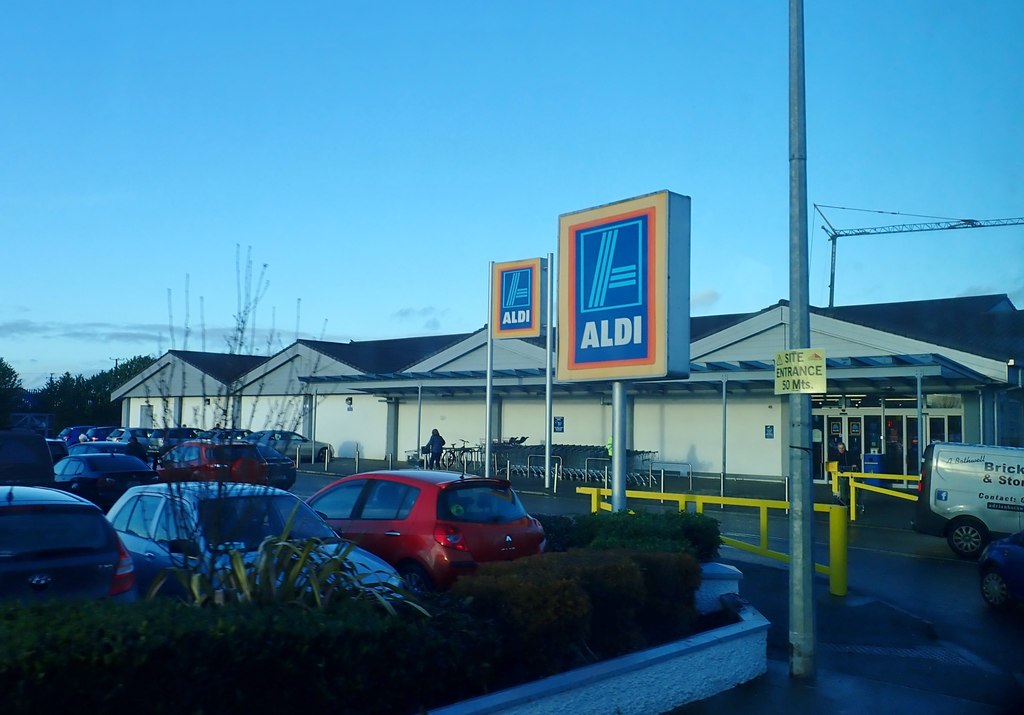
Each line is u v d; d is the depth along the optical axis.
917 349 28.19
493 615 5.98
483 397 39.78
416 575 9.35
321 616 4.84
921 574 14.06
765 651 7.84
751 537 17.06
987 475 15.73
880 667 8.37
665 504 24.44
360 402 44.62
